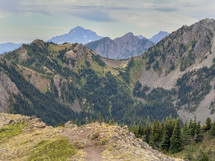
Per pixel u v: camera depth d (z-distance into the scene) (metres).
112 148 35.62
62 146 39.28
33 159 37.53
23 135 60.53
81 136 43.03
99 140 38.88
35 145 45.81
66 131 50.19
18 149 47.81
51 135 50.44
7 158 43.94
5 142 56.75
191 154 70.56
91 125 49.03
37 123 70.38
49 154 37.34
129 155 32.97
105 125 48.41
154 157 36.03
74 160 32.06
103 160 31.27
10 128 69.06
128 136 43.81
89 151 35.53
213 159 66.81
